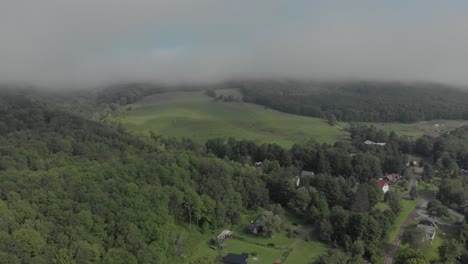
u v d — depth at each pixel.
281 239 157.62
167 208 144.62
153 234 128.25
